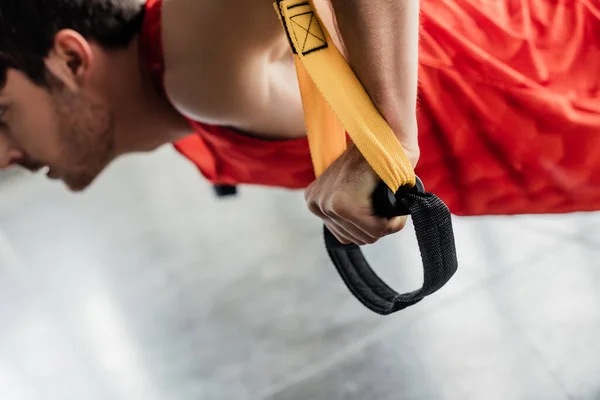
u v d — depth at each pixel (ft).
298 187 2.94
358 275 2.24
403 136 1.83
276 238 7.93
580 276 5.32
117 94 2.50
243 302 6.64
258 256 7.57
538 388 4.36
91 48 2.37
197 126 2.67
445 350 4.99
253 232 8.36
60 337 6.95
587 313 4.89
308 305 6.19
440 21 2.47
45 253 9.66
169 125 2.72
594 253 5.56
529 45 2.50
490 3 2.61
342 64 1.80
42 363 6.49
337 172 1.89
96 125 2.54
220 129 2.61
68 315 7.46
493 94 2.42
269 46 2.26
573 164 2.49
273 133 2.54
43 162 2.62
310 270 6.86
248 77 2.28
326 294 6.29
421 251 1.70
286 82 2.45
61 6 2.27
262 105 2.39
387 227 1.89
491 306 5.30
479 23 2.52
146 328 6.72
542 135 2.45
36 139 2.52
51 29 2.30
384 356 5.15
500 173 2.57
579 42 2.54
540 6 2.60
